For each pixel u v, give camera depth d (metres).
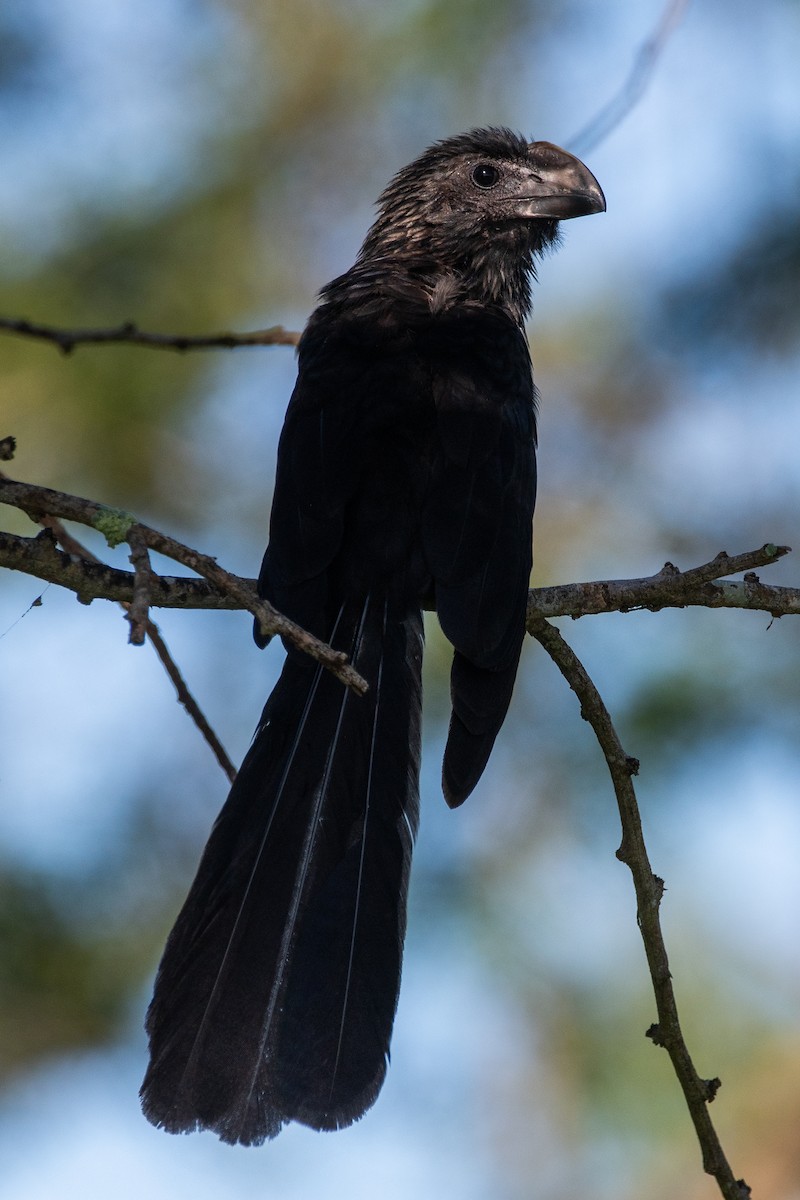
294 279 14.91
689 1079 7.57
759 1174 11.09
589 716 7.95
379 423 8.58
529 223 10.57
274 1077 6.62
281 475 8.59
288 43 15.11
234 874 7.06
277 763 7.40
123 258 14.14
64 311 13.83
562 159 10.61
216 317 14.25
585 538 14.71
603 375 15.19
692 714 12.79
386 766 7.45
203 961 6.82
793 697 12.88
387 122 15.15
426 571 8.23
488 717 7.93
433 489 8.37
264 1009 6.75
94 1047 12.13
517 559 8.35
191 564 6.35
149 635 8.41
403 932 7.04
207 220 14.58
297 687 7.65
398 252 10.60
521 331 10.79
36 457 13.62
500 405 8.83
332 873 7.12
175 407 13.99
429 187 10.62
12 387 13.58
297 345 9.59
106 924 12.52
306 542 8.22
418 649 8.01
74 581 7.68
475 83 14.98
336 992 6.83
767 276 14.64
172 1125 6.51
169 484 13.96
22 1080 11.92
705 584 8.34
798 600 8.46
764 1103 11.29
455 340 9.05
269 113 14.98
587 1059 11.70
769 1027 11.55
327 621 8.04
